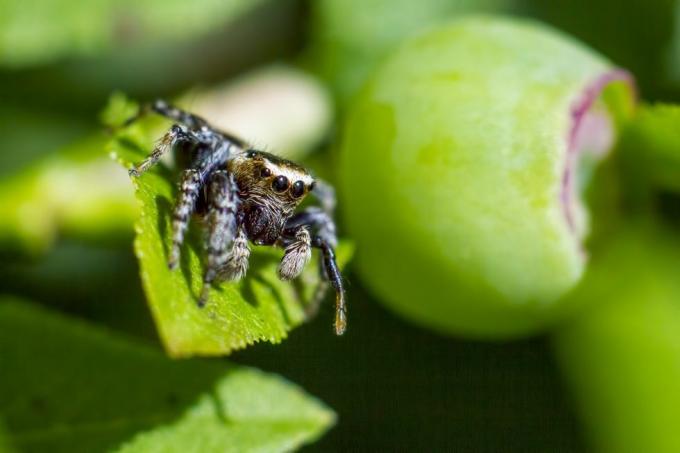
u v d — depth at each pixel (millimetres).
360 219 55
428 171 53
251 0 58
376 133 54
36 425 51
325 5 60
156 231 48
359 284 59
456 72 54
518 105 53
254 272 52
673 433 52
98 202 58
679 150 53
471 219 53
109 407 51
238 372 52
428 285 54
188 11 58
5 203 57
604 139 54
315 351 60
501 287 54
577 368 54
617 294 54
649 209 54
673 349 53
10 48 57
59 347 52
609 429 52
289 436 51
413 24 60
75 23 57
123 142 52
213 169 52
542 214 53
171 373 52
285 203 53
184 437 51
